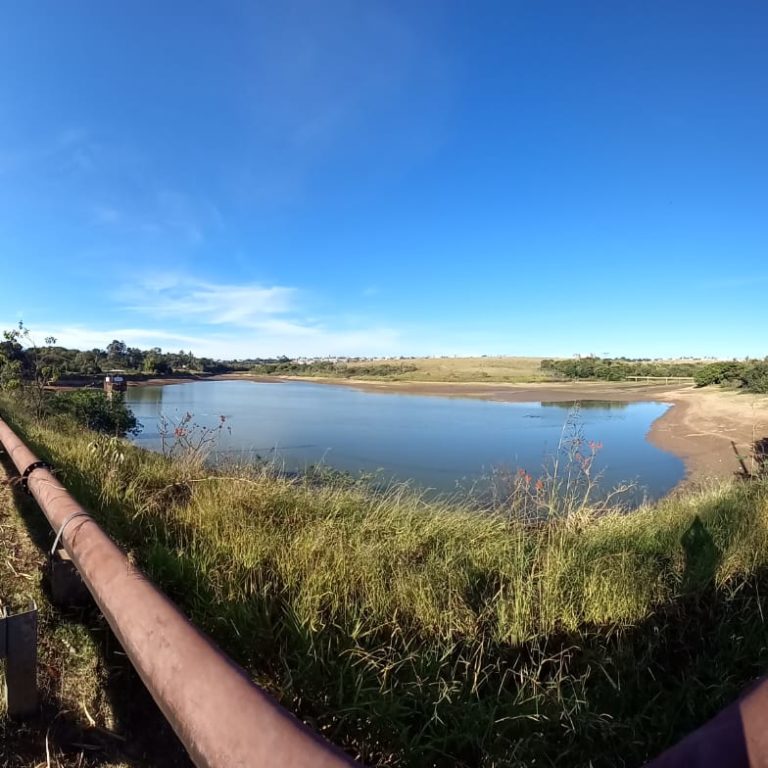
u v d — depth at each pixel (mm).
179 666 1505
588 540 4766
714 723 1301
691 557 4234
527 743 2283
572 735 2408
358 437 26562
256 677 2617
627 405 52188
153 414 33562
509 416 40688
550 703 2549
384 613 3174
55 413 14477
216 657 1500
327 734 2342
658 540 4930
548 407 50562
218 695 1359
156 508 4859
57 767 2062
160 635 1650
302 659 2635
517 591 3365
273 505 5352
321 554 3885
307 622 2920
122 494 5234
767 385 45750
